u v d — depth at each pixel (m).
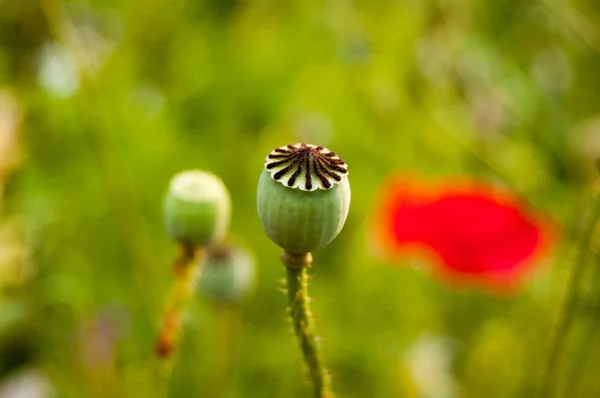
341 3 0.48
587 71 0.45
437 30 0.44
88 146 0.41
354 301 0.39
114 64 0.44
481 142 0.42
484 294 0.39
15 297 0.36
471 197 0.29
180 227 0.23
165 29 0.48
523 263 0.28
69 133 0.41
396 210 0.30
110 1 0.48
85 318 0.35
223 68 0.48
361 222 0.41
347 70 0.46
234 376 0.35
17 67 0.42
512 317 0.36
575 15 0.41
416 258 0.33
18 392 0.35
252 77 0.48
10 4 0.40
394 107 0.44
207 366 0.34
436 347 0.38
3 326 0.35
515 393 0.33
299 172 0.19
